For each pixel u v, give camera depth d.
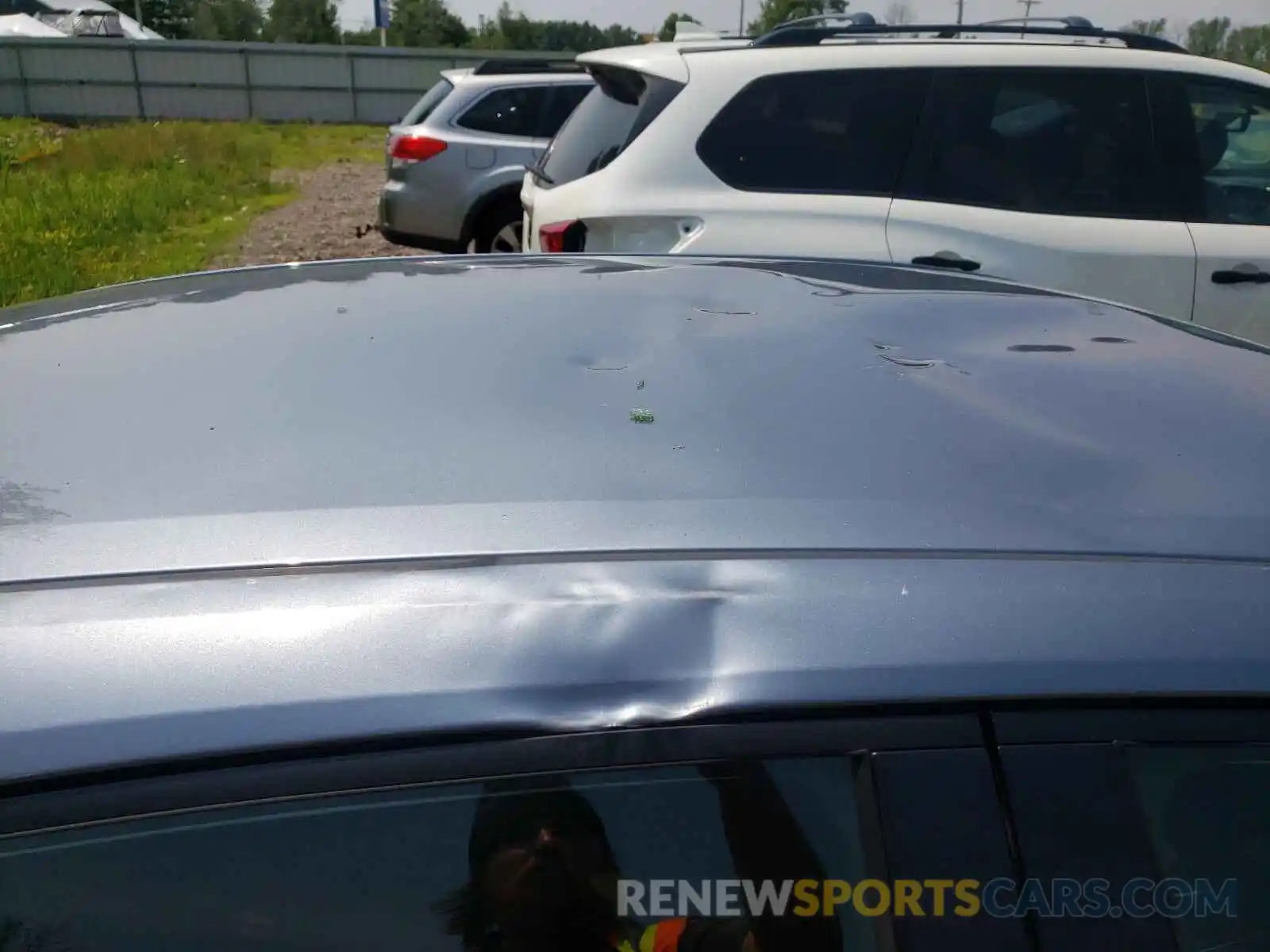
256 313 2.03
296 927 1.07
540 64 9.17
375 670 1.09
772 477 1.39
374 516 1.27
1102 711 1.14
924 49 4.55
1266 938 1.15
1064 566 1.26
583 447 1.44
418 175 8.83
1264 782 1.17
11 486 1.32
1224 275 4.59
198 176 16.09
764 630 1.16
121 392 1.60
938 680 1.14
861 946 1.11
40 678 1.07
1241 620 1.22
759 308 2.14
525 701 1.10
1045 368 1.86
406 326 1.93
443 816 1.08
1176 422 1.64
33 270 8.77
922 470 1.43
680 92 4.48
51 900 1.03
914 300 2.28
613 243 4.47
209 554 1.21
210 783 1.04
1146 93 4.61
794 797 1.11
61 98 28.84
